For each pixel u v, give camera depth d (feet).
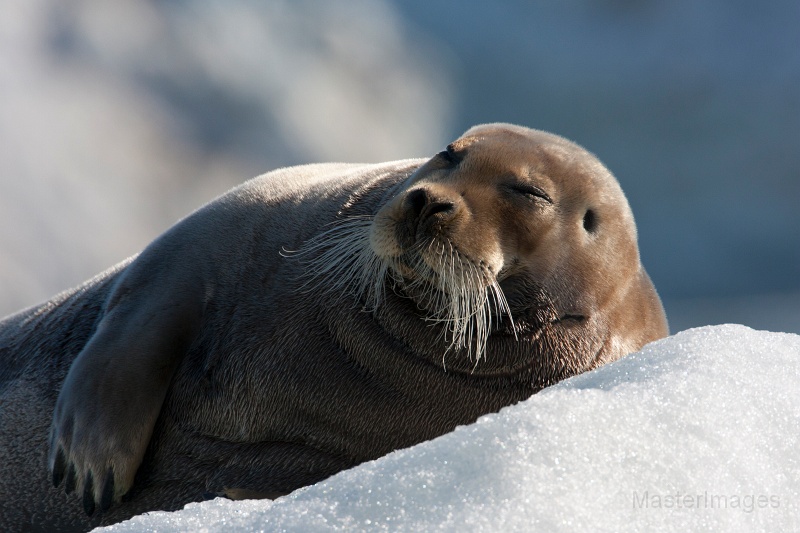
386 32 464.24
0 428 68.13
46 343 71.20
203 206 69.62
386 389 59.06
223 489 58.90
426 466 33.47
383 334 58.65
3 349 73.15
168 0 369.50
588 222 60.23
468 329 58.08
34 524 65.10
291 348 60.18
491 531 30.22
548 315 58.59
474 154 59.47
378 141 409.08
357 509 32.30
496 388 58.75
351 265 60.34
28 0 325.42
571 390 36.70
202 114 351.87
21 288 266.77
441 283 54.85
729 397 37.29
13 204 281.74
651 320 64.64
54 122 307.17
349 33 435.53
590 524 30.99
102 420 57.93
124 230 301.84
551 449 33.30
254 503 36.17
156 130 332.19
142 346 60.34
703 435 35.22
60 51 329.52
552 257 58.34
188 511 35.83
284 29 400.67
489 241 55.77
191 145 340.18
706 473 33.91
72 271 281.54
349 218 63.31
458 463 33.27
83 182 301.63
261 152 362.33
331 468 59.41
